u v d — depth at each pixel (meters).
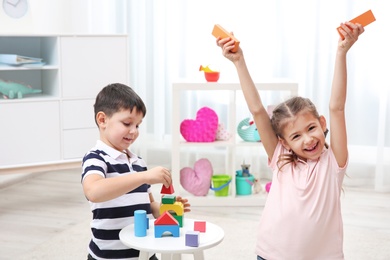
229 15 3.58
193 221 1.61
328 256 1.56
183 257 2.44
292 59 3.54
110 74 3.21
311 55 3.49
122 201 1.57
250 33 3.56
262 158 3.71
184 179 3.11
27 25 3.32
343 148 1.59
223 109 3.68
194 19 3.63
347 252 2.44
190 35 3.66
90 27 3.81
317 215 1.55
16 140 3.01
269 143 1.69
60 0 3.79
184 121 3.13
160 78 3.75
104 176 1.53
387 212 3.02
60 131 3.12
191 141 3.11
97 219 1.57
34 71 3.43
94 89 3.19
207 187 3.12
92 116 3.20
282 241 1.56
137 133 1.61
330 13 3.41
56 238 2.61
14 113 2.99
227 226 2.77
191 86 3.01
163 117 3.80
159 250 1.40
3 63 3.02
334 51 3.45
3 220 2.86
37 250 2.46
